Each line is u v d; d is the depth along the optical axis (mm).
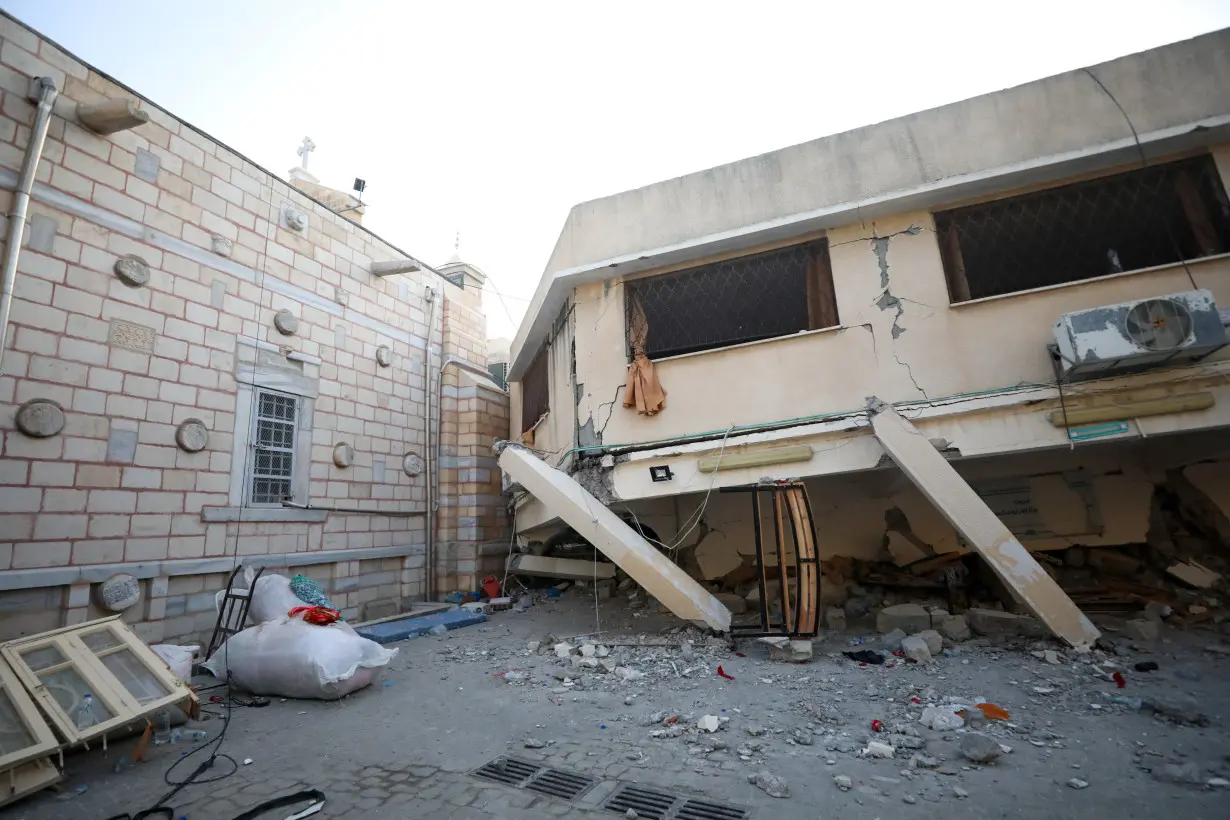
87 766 3988
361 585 10141
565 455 8242
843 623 7145
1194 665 5035
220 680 5973
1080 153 6211
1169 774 3184
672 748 3963
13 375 6207
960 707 4305
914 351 6715
